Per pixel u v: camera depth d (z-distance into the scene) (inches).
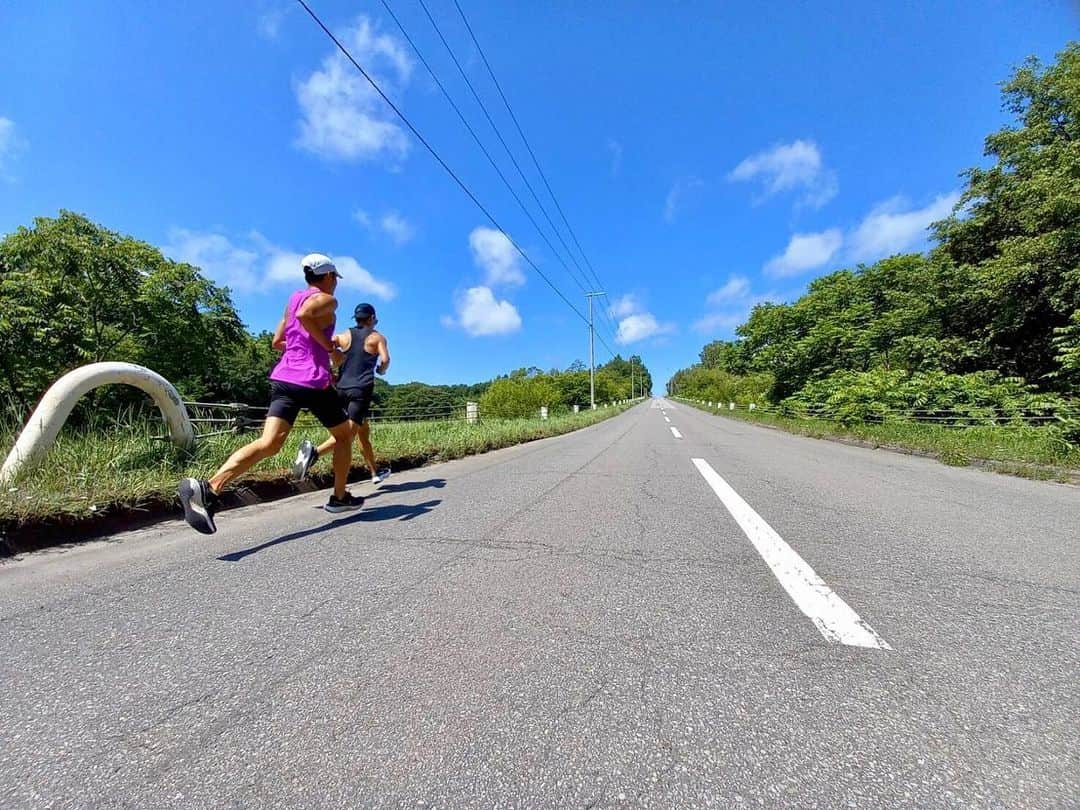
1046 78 649.0
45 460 151.5
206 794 47.3
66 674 67.9
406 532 142.0
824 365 1046.4
